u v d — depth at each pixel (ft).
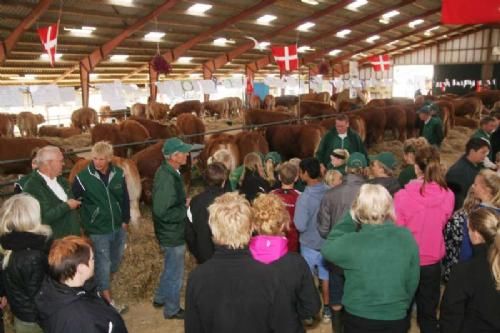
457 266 5.69
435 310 8.15
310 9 54.80
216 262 5.28
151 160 17.17
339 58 87.61
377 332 6.08
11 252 6.36
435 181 7.88
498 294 5.37
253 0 48.75
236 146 19.26
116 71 62.75
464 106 48.42
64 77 56.90
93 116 47.21
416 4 61.05
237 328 5.13
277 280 5.24
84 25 43.55
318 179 9.71
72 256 5.11
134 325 10.50
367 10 60.23
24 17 38.55
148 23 48.52
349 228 6.86
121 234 10.70
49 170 8.98
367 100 78.79
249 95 55.21
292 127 24.41
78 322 4.92
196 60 67.21
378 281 6.02
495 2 12.38
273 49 38.32
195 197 8.65
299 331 5.42
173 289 10.31
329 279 9.36
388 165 10.16
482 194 7.73
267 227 6.11
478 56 90.43
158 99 73.10
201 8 48.11
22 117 43.16
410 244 6.15
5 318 10.10
